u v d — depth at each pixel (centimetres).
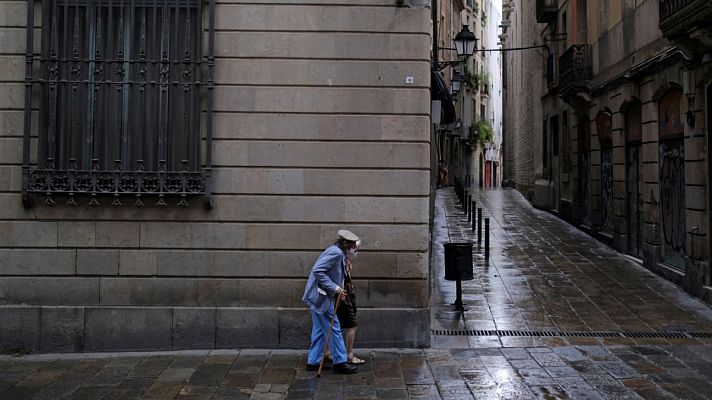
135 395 612
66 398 604
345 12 773
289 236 773
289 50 775
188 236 774
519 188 3603
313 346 688
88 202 772
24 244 771
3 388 634
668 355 734
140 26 794
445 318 904
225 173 774
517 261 1367
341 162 771
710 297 977
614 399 593
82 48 791
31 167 773
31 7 762
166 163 772
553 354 740
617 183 1476
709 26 912
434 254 1506
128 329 768
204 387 635
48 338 764
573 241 1659
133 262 773
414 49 771
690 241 1051
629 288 1099
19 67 775
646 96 1262
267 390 625
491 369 686
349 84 772
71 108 773
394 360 721
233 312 768
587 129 1811
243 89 774
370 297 771
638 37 1316
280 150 773
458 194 3122
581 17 1816
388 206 770
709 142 1012
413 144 770
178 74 777
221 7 779
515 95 3847
